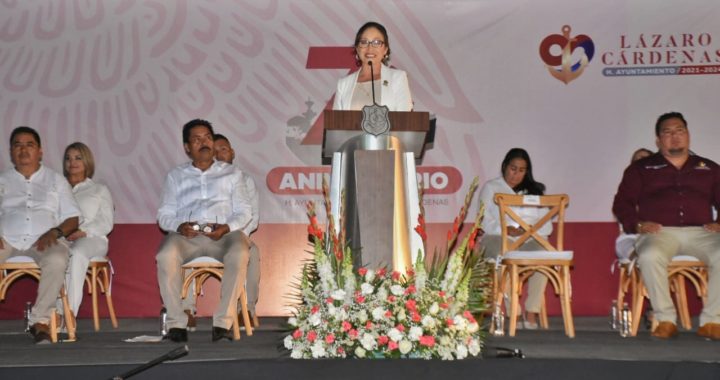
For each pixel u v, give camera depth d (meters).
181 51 7.27
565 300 5.57
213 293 7.26
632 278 6.07
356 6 7.29
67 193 5.85
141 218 7.24
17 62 7.22
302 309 3.67
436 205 7.21
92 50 7.26
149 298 7.24
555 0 7.26
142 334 5.89
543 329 6.23
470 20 7.27
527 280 7.01
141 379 3.41
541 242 5.68
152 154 7.25
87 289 7.19
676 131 5.87
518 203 5.73
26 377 3.52
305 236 7.27
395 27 7.27
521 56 7.25
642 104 7.21
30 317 5.25
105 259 6.31
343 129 3.54
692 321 6.79
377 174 3.49
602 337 5.51
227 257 5.38
